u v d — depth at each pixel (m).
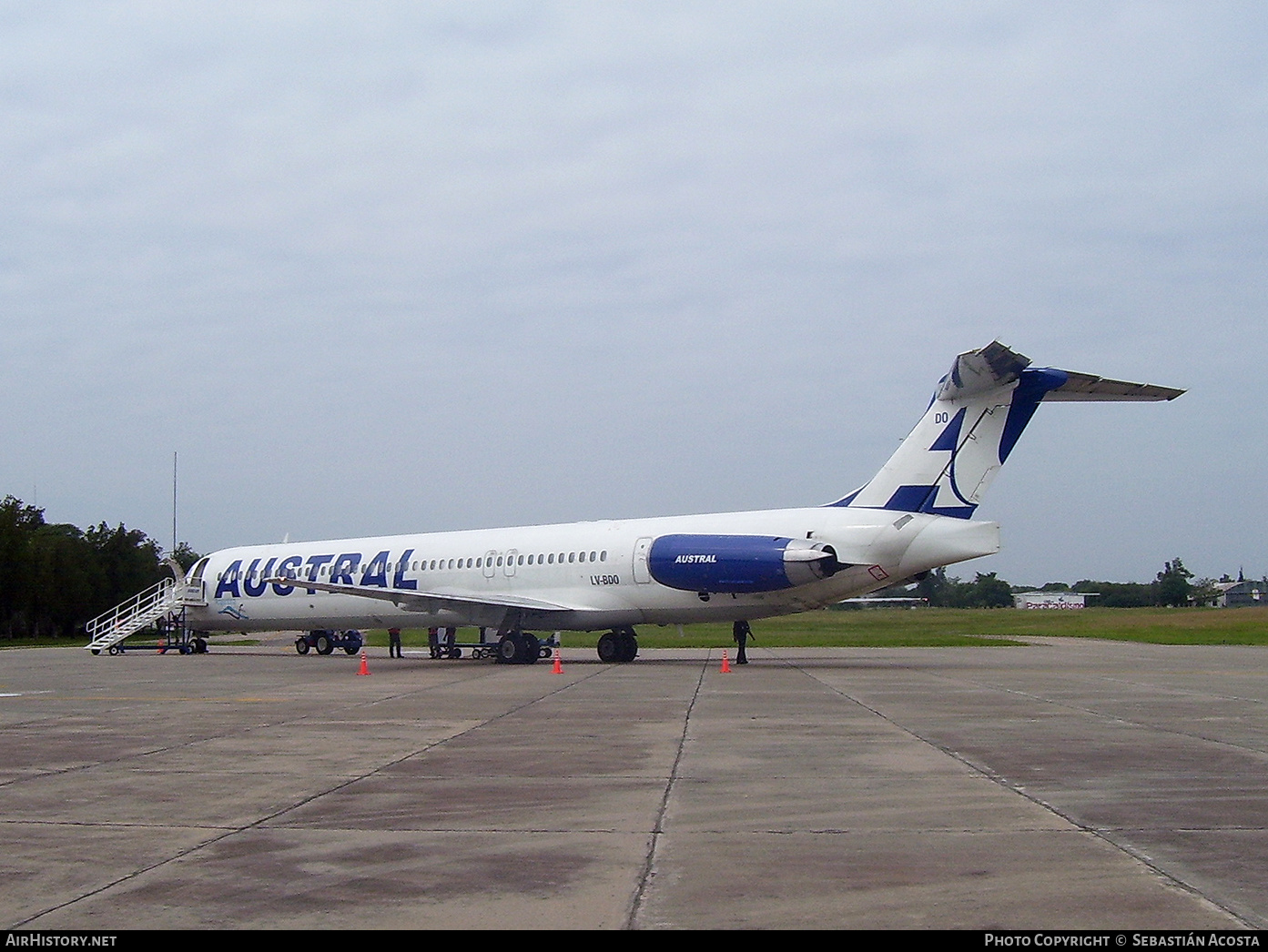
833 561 26.64
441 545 34.34
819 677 24.06
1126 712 16.50
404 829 8.63
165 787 10.53
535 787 10.34
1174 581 169.12
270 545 39.75
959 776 10.76
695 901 6.62
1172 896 6.62
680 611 29.52
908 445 26.56
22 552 67.75
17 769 11.70
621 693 20.31
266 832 8.58
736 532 28.67
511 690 21.33
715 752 12.49
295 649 47.19
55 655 41.62
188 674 28.11
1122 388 23.97
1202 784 10.34
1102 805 9.37
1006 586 162.00
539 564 31.62
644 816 9.02
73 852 7.98
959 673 25.55
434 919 6.34
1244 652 36.59
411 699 19.59
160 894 6.91
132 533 79.69
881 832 8.39
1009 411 25.44
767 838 8.21
